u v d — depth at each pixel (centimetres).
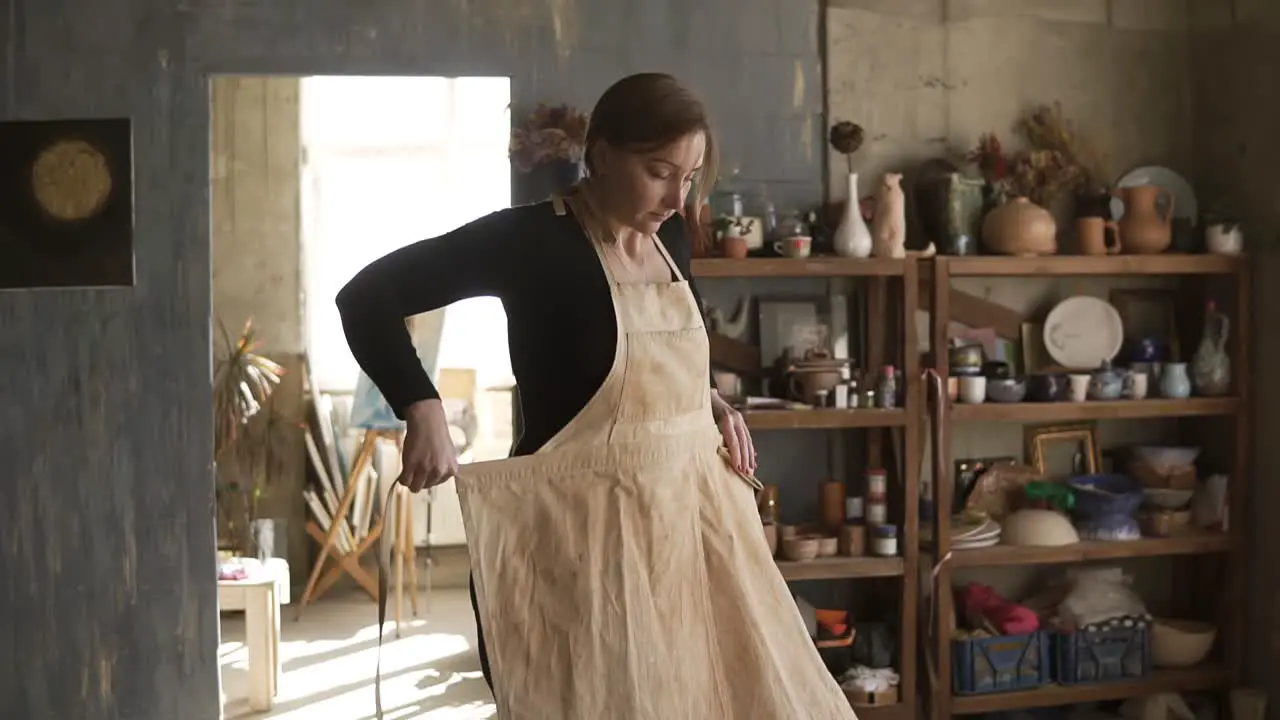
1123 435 393
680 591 156
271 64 344
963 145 373
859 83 367
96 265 343
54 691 346
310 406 546
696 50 357
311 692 422
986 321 377
